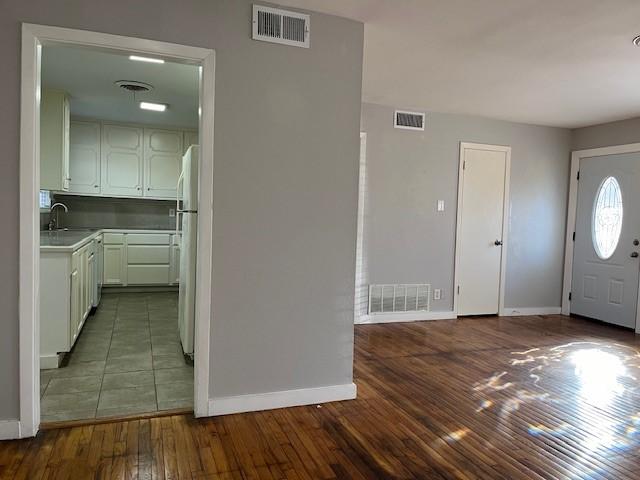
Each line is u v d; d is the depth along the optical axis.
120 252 5.96
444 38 2.97
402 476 2.02
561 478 2.04
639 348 4.20
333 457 2.16
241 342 2.57
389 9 2.58
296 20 2.59
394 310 5.05
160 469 2.01
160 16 2.31
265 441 2.28
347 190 2.79
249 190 2.54
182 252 3.71
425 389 3.05
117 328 4.35
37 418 2.29
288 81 2.60
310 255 2.71
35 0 2.12
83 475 1.94
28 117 2.14
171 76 3.97
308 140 2.66
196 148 3.15
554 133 5.66
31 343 2.22
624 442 2.38
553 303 5.80
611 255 5.20
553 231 5.74
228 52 2.45
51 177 4.50
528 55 3.23
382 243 4.94
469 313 5.40
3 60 2.10
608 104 4.49
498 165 5.40
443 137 5.12
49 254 3.21
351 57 2.74
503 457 2.20
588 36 2.87
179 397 2.79
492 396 2.96
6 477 1.91
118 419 2.46
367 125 4.78
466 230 5.31
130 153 6.05
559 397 2.96
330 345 2.79
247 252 2.56
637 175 4.95
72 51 3.40
